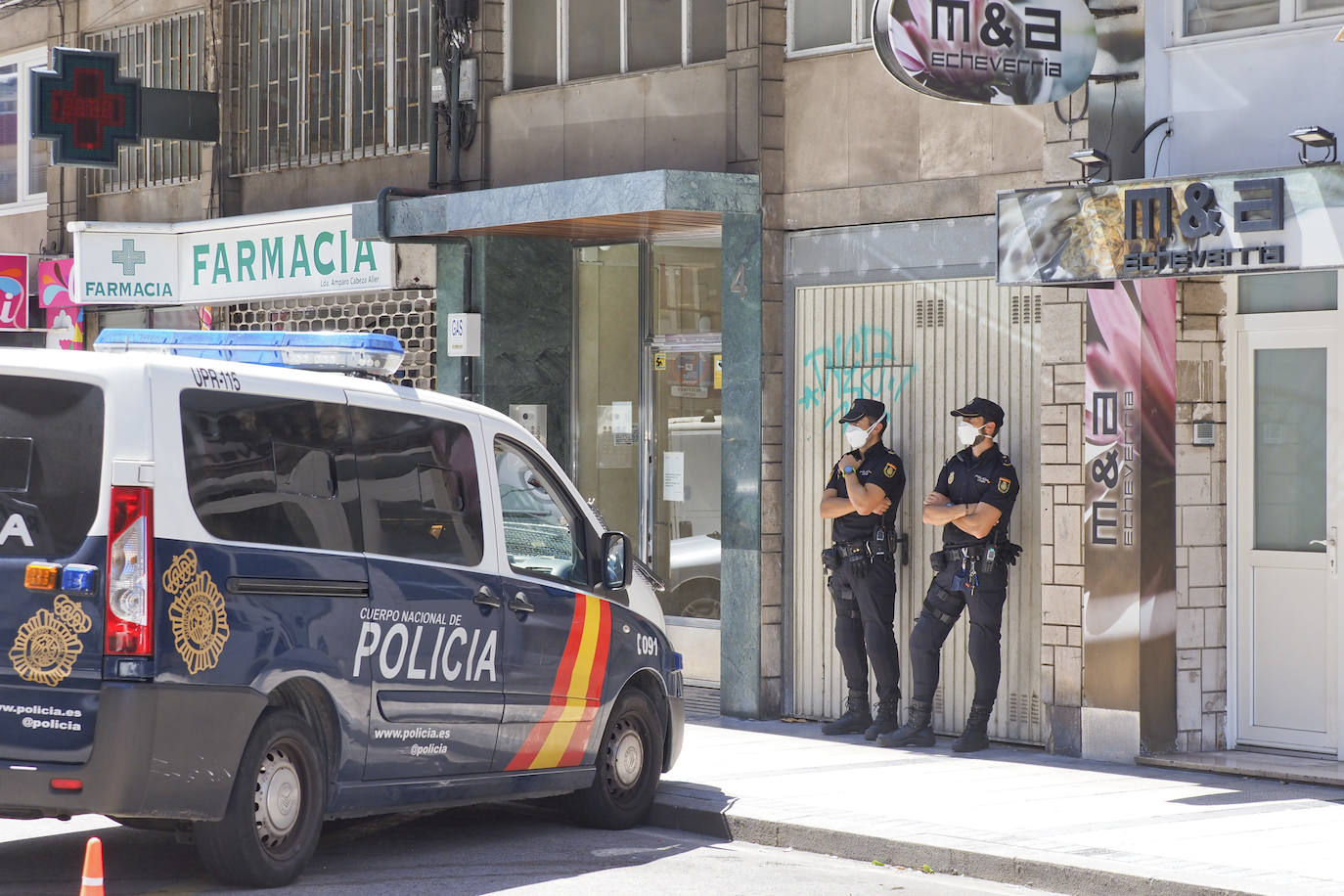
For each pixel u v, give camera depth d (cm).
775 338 1273
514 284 1463
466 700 827
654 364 1439
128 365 701
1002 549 1102
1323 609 1052
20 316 1909
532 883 788
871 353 1225
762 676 1267
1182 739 1073
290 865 749
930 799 949
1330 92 1000
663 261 1437
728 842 905
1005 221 1049
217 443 721
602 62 1424
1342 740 1042
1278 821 887
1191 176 968
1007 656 1142
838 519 1174
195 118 1686
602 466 1480
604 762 923
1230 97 1037
